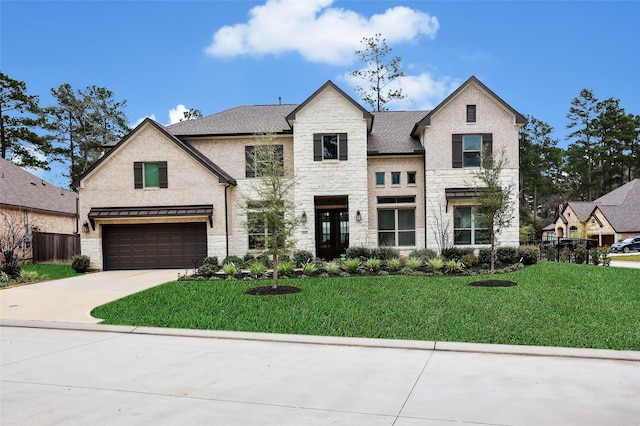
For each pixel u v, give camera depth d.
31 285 15.83
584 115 63.69
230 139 22.23
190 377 6.07
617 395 5.28
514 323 9.18
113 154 20.53
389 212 21.94
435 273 15.73
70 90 44.09
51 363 6.82
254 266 16.20
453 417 4.60
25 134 39.75
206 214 19.89
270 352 7.54
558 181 70.94
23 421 4.55
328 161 20.80
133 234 20.70
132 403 5.07
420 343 7.94
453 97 20.67
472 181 20.48
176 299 12.17
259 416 4.66
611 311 10.17
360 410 4.82
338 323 9.49
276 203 13.38
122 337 8.78
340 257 21.52
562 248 23.83
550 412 4.73
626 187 45.78
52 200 28.41
